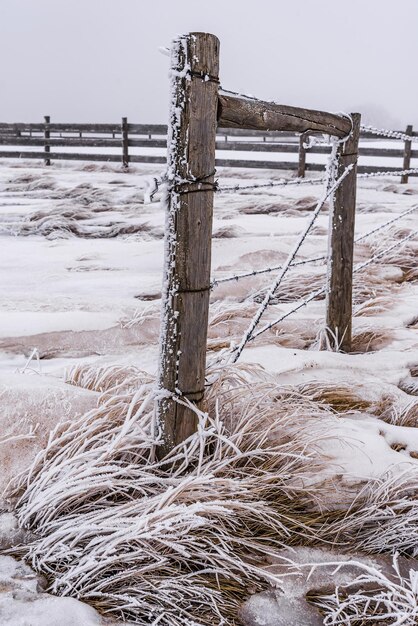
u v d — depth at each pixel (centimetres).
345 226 469
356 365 457
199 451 313
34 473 296
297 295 622
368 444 346
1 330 485
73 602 242
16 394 321
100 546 262
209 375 363
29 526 280
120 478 296
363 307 583
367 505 312
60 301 570
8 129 2161
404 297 633
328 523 306
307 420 359
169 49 286
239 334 512
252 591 266
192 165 289
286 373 429
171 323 300
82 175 1752
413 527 298
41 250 836
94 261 767
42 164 2111
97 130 1988
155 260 766
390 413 404
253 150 1784
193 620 248
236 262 709
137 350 482
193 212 293
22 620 233
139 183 1547
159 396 304
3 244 882
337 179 452
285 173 1725
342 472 326
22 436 304
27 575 256
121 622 241
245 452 322
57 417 315
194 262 297
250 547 287
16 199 1325
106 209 1170
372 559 287
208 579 268
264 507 296
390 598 261
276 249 761
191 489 284
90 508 285
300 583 272
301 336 521
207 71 284
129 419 300
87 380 367
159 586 255
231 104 312
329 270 480
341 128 435
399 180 1750
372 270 713
